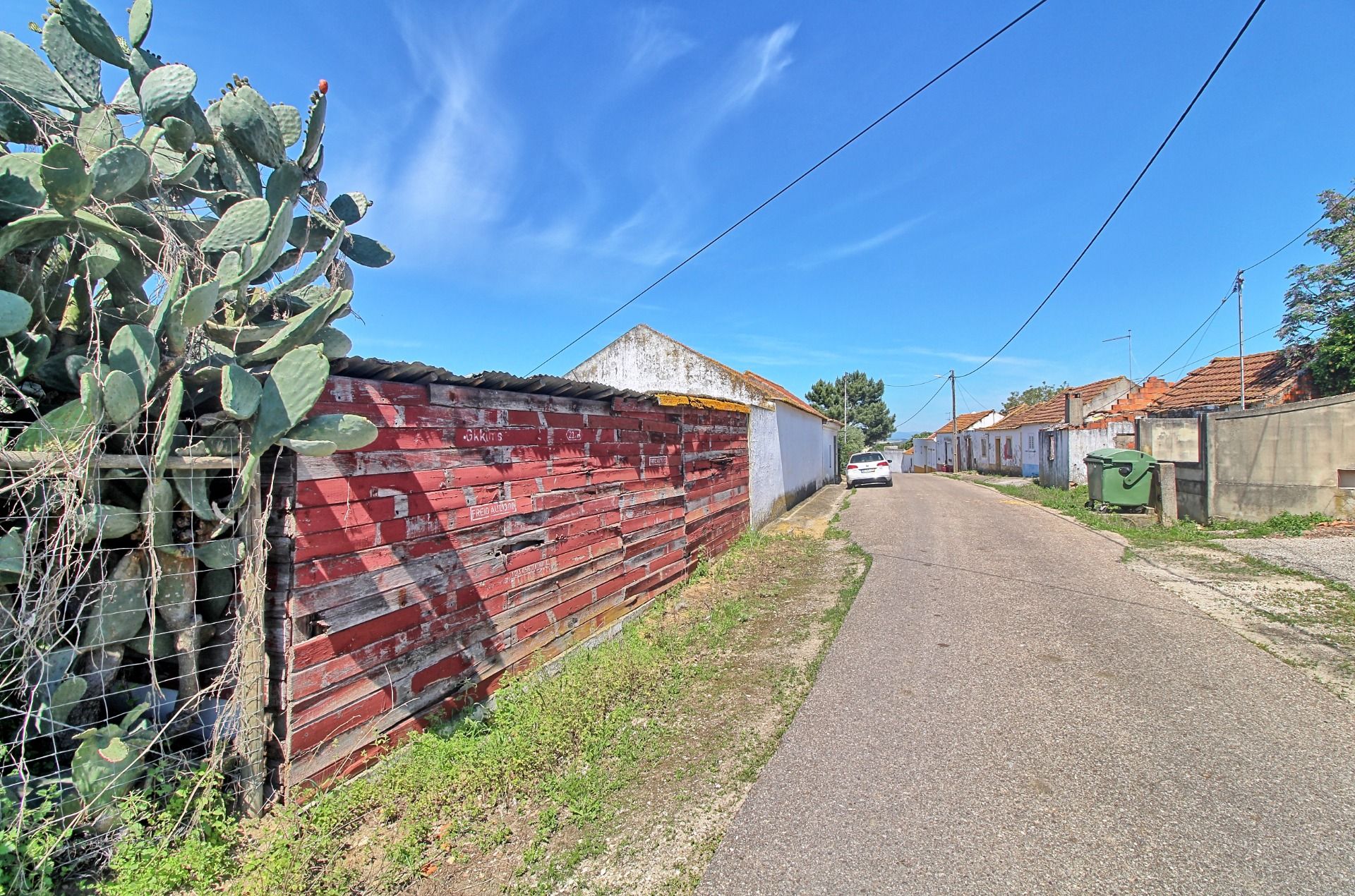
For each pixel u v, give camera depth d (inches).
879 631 222.2
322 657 121.4
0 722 99.7
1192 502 434.0
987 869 99.8
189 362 120.6
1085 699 160.6
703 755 141.1
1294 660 182.2
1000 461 1183.6
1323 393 510.6
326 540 122.6
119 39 132.6
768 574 319.6
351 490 128.1
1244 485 405.1
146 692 113.4
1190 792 119.3
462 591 156.6
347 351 139.3
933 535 421.4
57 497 96.7
